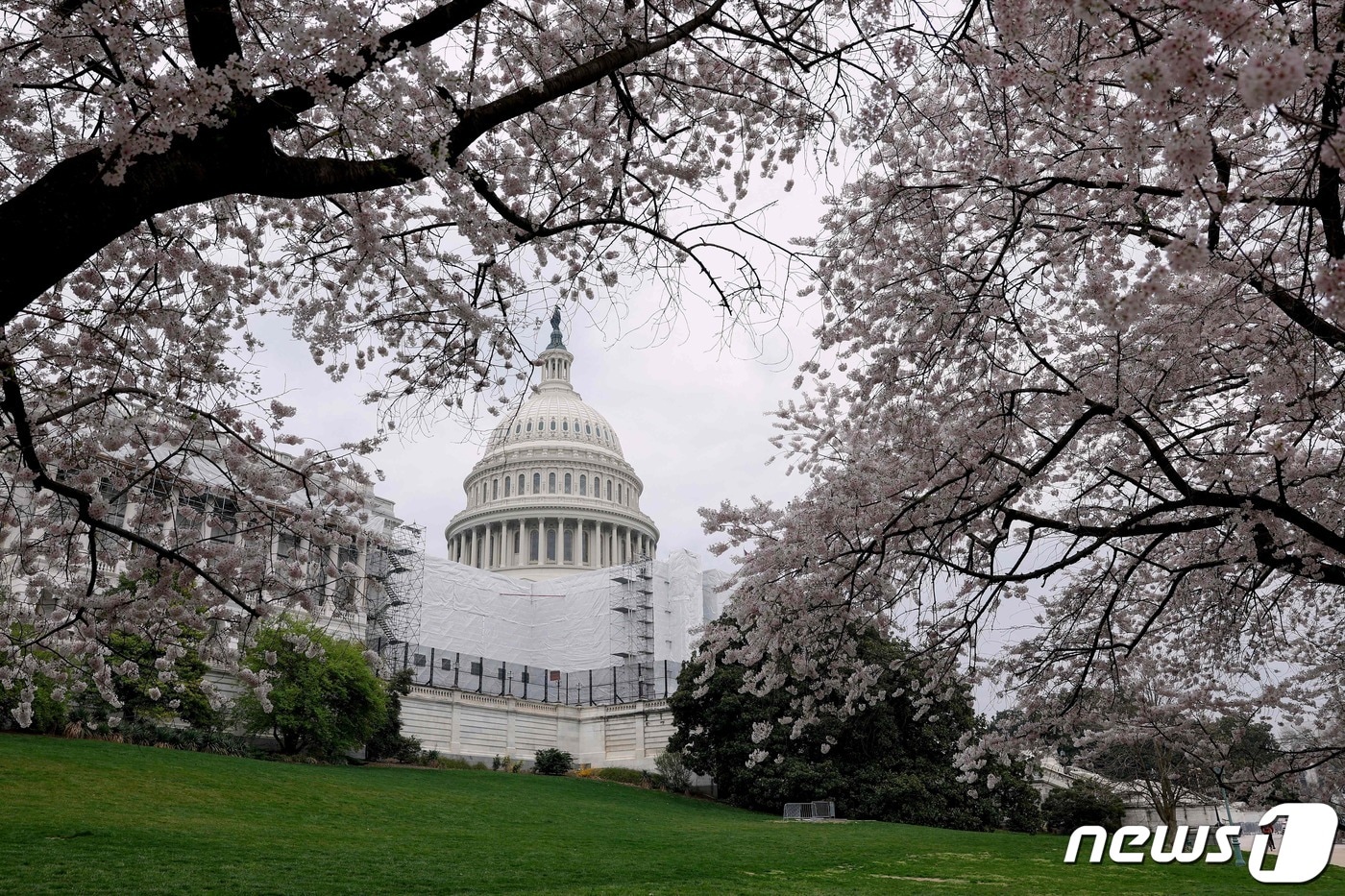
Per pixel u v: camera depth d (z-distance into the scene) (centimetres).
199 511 1321
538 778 6450
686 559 11394
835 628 1702
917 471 1472
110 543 1300
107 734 4622
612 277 1199
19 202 542
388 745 6519
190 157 595
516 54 1114
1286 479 1259
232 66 595
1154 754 4044
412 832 3359
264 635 3000
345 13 717
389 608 8294
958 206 1313
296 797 3875
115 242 1095
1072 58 888
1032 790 5356
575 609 11725
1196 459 1225
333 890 2019
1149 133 570
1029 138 1237
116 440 1268
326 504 1399
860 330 1439
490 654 11212
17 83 798
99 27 712
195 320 1199
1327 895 2277
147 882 1959
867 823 4831
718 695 5938
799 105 1119
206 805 3409
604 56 764
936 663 1689
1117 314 457
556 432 13738
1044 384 1499
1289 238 1145
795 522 1661
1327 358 1004
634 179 1195
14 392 960
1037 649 1836
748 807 5897
